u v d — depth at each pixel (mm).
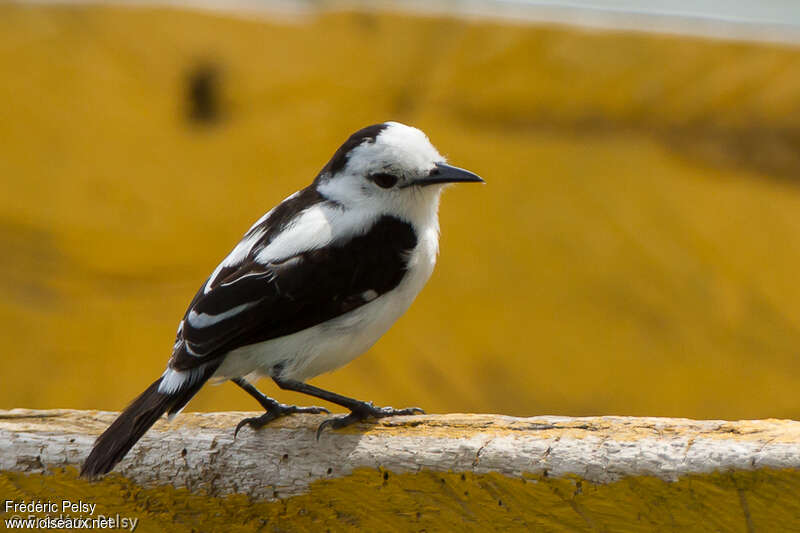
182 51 13648
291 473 6781
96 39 13609
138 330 13414
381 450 6684
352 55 13695
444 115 13695
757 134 13727
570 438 6551
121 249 13578
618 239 13578
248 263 7051
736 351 13477
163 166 13609
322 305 7055
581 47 13602
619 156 13680
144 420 6516
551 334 13406
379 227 7254
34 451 6887
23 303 13414
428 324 13344
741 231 13586
